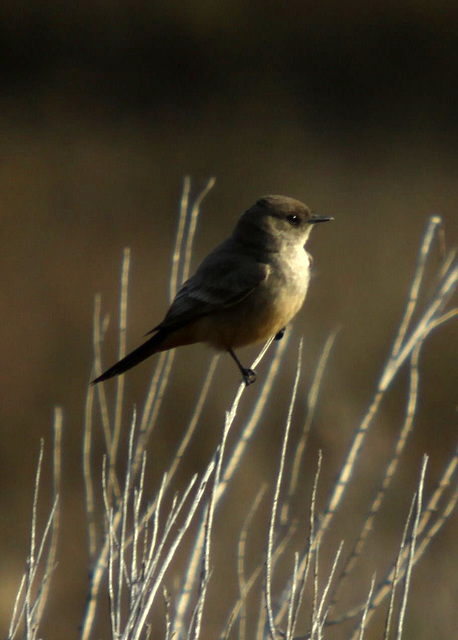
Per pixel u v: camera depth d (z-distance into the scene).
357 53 29.02
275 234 8.54
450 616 11.43
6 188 23.52
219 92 28.59
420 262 7.27
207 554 5.55
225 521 12.92
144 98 28.34
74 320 18.53
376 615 11.29
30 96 27.97
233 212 23.88
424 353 17.45
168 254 21.56
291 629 5.55
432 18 29.19
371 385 16.62
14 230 21.92
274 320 8.55
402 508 12.96
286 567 11.62
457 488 6.97
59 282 19.73
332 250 21.73
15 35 28.78
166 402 16.00
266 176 25.20
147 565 5.66
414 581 11.84
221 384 16.19
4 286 19.58
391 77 28.73
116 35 29.16
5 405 16.28
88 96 28.19
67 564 13.80
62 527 14.41
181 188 24.58
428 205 23.94
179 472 15.09
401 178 25.30
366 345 17.92
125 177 24.67
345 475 6.74
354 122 27.75
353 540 12.30
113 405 16.27
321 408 15.13
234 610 6.23
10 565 13.67
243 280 8.42
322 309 19.20
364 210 23.77
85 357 17.50
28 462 15.53
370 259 21.27
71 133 26.61
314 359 16.62
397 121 27.78
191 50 29.11
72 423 15.94
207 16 29.28
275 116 27.81
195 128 27.30
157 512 5.73
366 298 19.66
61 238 21.88
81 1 29.36
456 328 17.69
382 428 15.33
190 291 8.55
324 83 28.78
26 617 5.64
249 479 13.80
